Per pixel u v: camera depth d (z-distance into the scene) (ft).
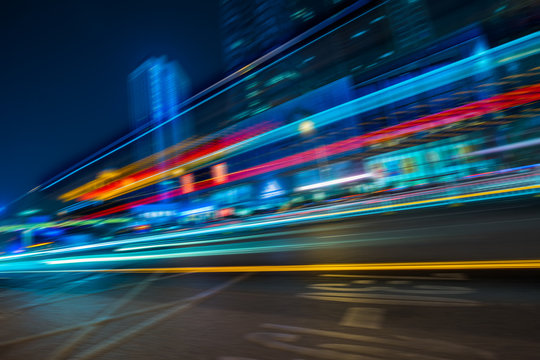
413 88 61.77
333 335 9.27
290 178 68.18
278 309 12.17
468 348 7.77
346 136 66.54
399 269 16.20
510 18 50.06
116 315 13.51
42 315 14.71
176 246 45.98
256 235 46.50
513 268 13.84
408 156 61.93
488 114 54.65
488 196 52.80
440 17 63.82
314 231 41.27
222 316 11.96
